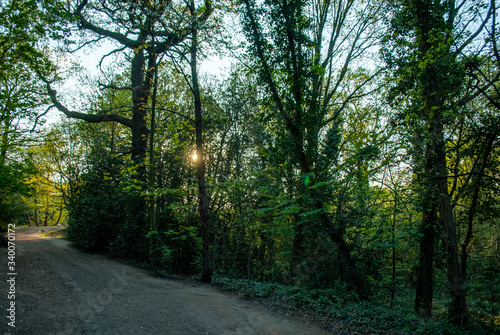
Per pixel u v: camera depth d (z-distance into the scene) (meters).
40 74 14.16
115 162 16.78
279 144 11.70
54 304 6.72
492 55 9.52
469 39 9.98
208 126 16.41
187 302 7.70
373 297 9.48
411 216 10.72
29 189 12.27
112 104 19.45
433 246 10.84
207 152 16.83
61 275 9.74
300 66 11.32
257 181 14.10
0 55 12.87
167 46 10.98
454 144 10.95
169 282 10.22
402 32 10.70
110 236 15.95
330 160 11.15
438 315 10.37
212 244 14.03
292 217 12.59
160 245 12.63
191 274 12.70
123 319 6.12
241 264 14.38
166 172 15.42
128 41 15.86
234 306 7.66
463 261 11.42
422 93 10.28
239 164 16.89
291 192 12.43
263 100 12.41
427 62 9.65
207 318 6.57
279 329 6.19
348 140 11.80
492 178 9.57
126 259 14.20
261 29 11.36
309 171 11.30
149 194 12.09
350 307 7.55
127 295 7.98
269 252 14.84
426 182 10.02
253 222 13.71
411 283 13.51
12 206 18.31
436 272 13.31
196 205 14.60
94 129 20.16
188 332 5.71
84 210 15.83
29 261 11.69
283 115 11.66
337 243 9.80
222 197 14.70
